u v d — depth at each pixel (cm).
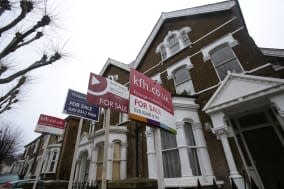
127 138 1069
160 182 388
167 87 1041
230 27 898
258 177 626
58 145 2031
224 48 888
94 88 422
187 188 620
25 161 3153
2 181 1866
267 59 718
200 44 992
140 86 412
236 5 952
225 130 641
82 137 1400
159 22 1320
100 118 1460
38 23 515
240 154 639
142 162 884
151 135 842
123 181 507
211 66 886
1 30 458
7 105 743
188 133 771
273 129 668
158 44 1287
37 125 804
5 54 462
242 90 635
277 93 568
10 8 473
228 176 623
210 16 1031
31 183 890
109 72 1689
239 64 792
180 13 1195
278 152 632
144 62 1334
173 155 743
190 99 845
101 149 1092
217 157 679
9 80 469
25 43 509
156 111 427
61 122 901
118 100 468
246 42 807
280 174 603
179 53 1084
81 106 659
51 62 563
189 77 971
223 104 650
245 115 739
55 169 1864
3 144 1916
